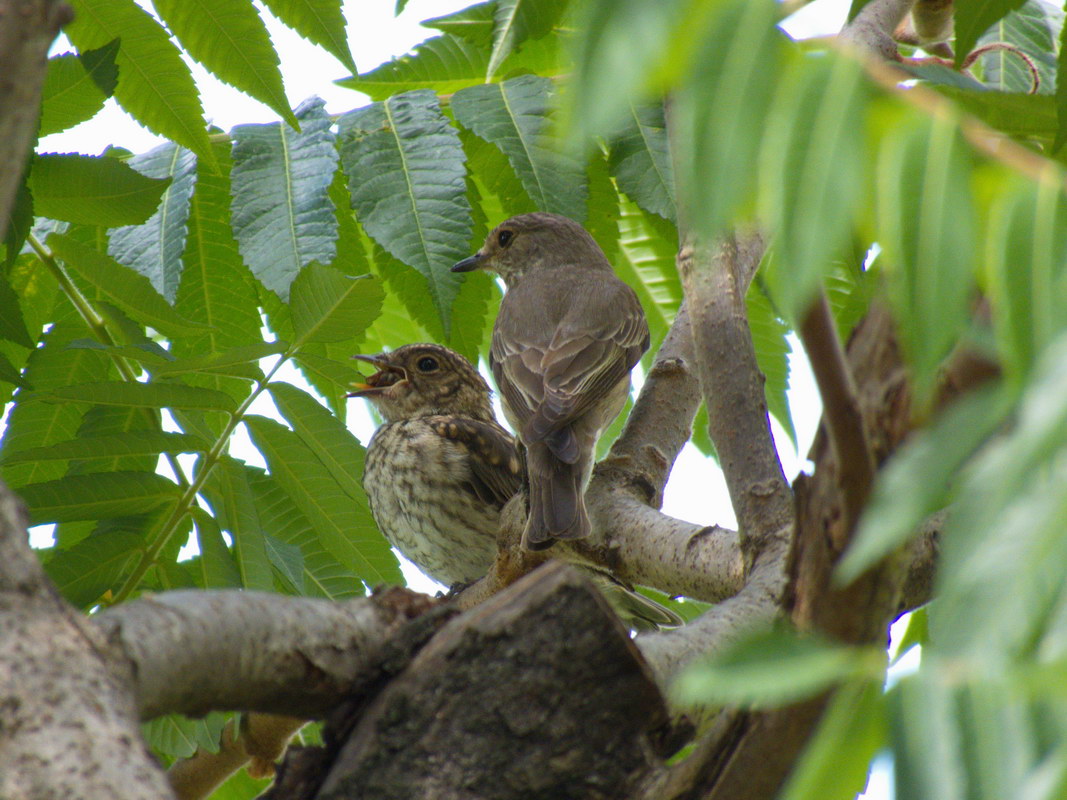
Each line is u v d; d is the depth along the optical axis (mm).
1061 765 2223
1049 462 2297
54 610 3691
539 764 4281
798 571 3990
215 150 8992
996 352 2635
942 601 2387
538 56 10180
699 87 2566
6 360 7059
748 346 7074
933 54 9453
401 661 4402
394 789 4250
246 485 7438
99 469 7797
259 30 7535
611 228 8977
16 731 3367
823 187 2527
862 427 3531
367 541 7832
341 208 9031
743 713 4121
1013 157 2723
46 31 3830
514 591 4418
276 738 7883
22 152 3869
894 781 2361
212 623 4047
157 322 7492
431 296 8258
